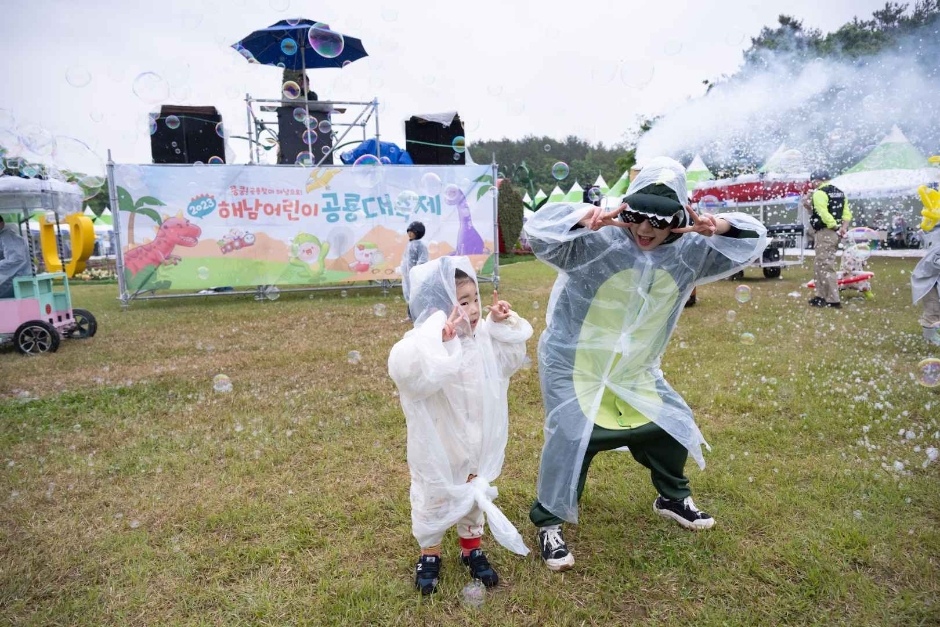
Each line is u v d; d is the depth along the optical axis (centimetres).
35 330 583
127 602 195
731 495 253
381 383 439
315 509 252
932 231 478
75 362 539
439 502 188
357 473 286
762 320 621
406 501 257
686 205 194
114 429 354
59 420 374
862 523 225
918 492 246
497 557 217
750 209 1151
